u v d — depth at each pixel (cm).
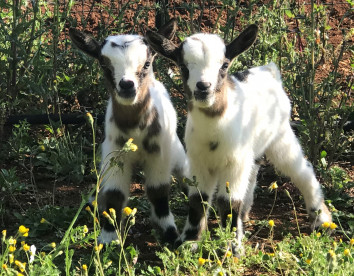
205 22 1126
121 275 622
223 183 689
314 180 760
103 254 626
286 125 760
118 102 674
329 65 1055
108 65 675
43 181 861
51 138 909
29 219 750
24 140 907
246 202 755
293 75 914
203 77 638
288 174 768
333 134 881
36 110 956
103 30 941
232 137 671
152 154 711
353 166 879
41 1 1030
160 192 723
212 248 656
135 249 704
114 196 702
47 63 930
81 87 937
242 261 659
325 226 618
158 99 713
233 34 950
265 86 738
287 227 747
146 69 683
